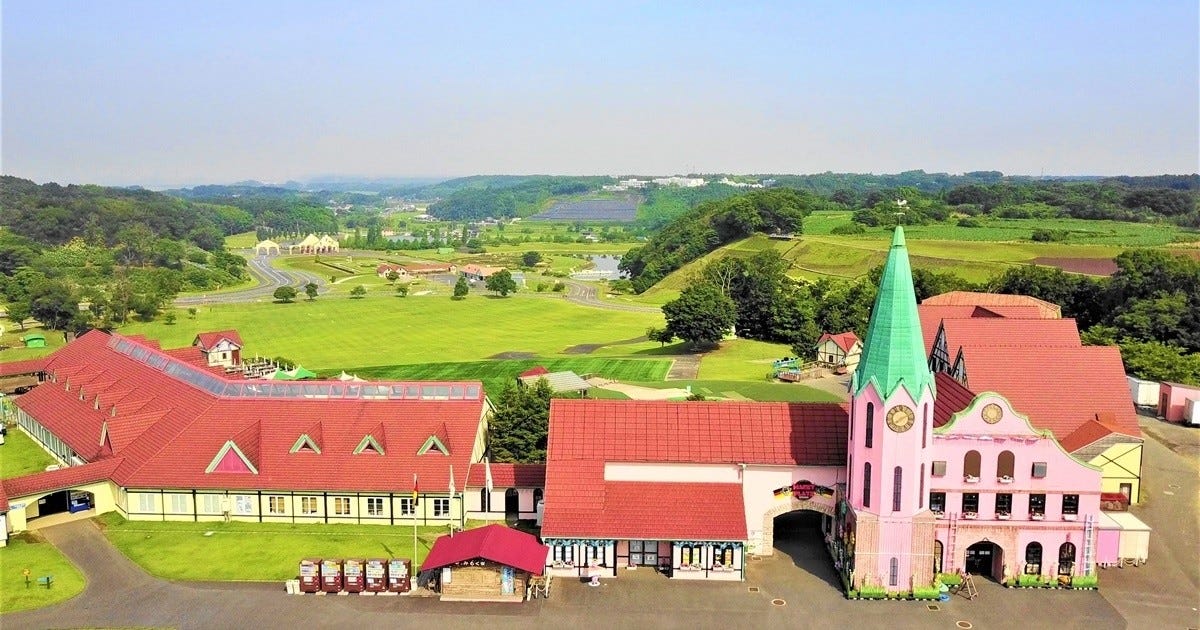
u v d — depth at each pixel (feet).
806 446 250.37
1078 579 230.68
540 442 310.04
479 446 300.40
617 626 212.43
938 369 373.40
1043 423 297.94
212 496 280.10
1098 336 482.69
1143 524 245.24
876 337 224.33
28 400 384.47
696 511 242.37
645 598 226.99
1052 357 312.29
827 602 224.53
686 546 237.66
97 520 281.74
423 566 225.15
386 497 277.44
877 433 222.07
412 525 277.44
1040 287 592.60
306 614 217.97
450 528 275.59
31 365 454.81
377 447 285.64
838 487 246.88
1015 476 230.68
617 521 240.32
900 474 222.07
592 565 239.91
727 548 236.43
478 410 300.40
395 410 299.99
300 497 278.87
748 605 223.10
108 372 378.73
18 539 265.75
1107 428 285.02
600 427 259.19
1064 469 229.25
